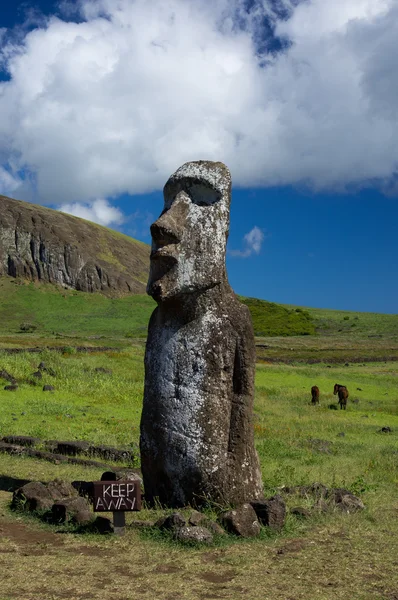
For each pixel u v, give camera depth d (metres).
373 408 24.50
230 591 4.77
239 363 7.48
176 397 7.31
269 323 88.12
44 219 113.56
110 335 75.44
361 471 10.99
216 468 7.17
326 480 9.83
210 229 7.39
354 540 6.25
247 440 7.41
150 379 7.57
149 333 7.77
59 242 108.00
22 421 14.73
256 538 6.14
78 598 4.52
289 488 8.25
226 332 7.45
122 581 4.91
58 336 67.88
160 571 5.18
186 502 7.20
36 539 6.04
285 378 32.19
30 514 6.88
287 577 5.11
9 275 104.88
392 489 9.27
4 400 17.75
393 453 13.51
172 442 7.25
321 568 5.35
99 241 116.94
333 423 19.36
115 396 20.64
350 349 59.59
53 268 104.69
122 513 6.15
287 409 22.75
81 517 6.45
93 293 102.50
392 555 5.77
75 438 12.79
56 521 6.56
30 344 42.97
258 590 4.80
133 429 14.65
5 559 5.36
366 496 8.38
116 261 113.06
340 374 35.38
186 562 5.40
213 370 7.34
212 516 6.79
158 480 7.43
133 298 101.56
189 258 7.29
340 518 7.06
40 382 21.02
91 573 5.07
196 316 7.41
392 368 43.59
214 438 7.23
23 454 10.73
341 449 13.92
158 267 7.39
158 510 7.05
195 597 4.62
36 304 95.44
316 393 24.59
